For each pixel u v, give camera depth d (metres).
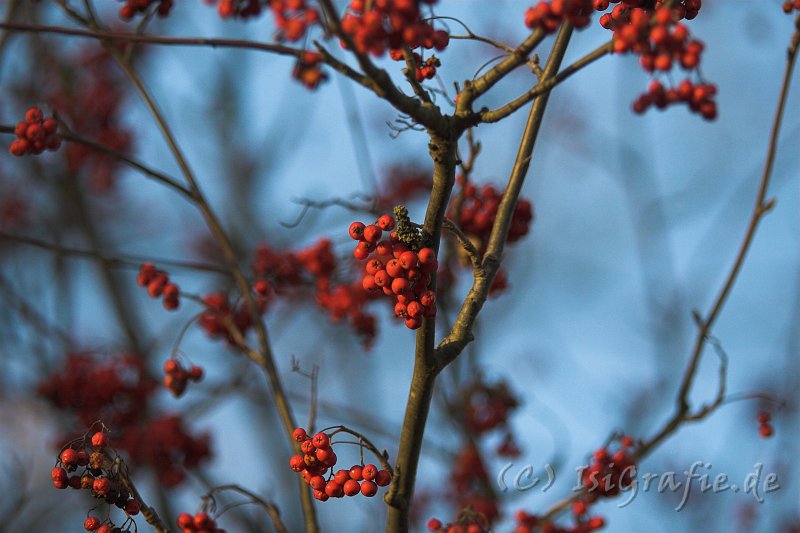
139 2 6.80
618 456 7.28
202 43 5.16
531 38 5.00
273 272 9.12
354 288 9.30
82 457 5.40
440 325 9.62
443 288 9.27
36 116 7.05
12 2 10.88
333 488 5.44
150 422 10.20
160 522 5.45
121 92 13.77
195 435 10.34
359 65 4.59
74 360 10.30
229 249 8.16
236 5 5.33
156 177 8.02
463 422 10.56
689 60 4.74
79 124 13.43
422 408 5.47
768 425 8.26
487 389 10.52
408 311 5.14
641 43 4.79
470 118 5.02
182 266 8.28
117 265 8.20
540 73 5.98
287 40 4.73
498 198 8.12
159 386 10.88
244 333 8.80
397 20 4.44
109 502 5.35
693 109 6.99
